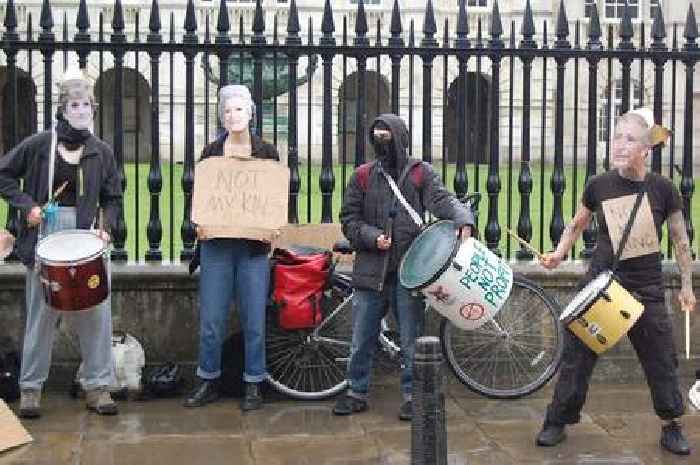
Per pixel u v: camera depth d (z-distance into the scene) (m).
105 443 5.97
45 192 6.23
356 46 7.40
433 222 6.26
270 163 6.55
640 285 5.84
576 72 7.70
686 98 7.71
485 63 21.25
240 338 6.97
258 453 5.82
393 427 6.34
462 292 6.04
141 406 6.76
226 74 7.34
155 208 7.39
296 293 6.76
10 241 6.47
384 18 31.59
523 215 7.73
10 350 7.02
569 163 24.14
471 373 7.22
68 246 6.00
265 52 7.34
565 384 5.96
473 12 33.47
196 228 6.79
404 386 6.49
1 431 5.86
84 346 6.49
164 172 19.89
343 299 7.05
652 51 7.64
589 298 5.68
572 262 7.64
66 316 6.93
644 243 5.81
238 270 6.62
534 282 7.38
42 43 7.18
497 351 7.21
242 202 6.50
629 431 6.30
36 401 6.43
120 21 7.28
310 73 7.49
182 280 7.17
